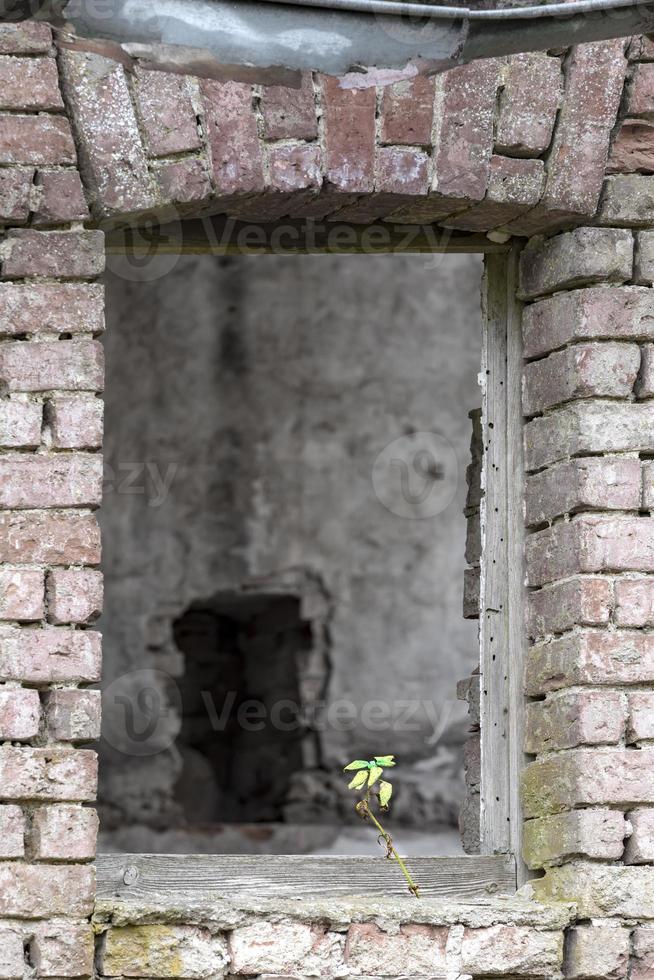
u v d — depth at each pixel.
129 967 6.46
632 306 7.30
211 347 20.25
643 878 6.94
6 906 6.23
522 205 7.21
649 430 7.25
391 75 6.59
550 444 7.42
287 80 6.77
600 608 7.05
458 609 19.92
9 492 6.50
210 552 20.00
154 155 6.73
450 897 7.19
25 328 6.60
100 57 6.67
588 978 6.88
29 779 6.34
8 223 6.62
